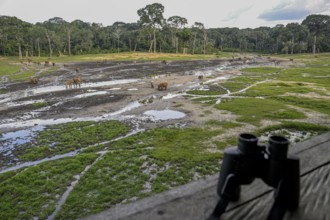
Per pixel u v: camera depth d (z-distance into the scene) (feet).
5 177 29.63
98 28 342.44
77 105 66.39
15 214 23.00
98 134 44.50
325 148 7.42
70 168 31.55
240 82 104.42
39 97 77.25
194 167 31.40
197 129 45.37
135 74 131.54
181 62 203.92
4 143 40.70
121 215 4.69
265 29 468.34
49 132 45.50
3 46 247.50
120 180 28.81
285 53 348.38
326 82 102.37
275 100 69.92
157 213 4.69
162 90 88.07
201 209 4.77
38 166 31.86
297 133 43.78
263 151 4.47
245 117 51.90
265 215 4.56
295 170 4.44
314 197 5.07
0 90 89.61
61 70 149.79
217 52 353.51
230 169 4.53
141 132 45.01
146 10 302.04
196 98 74.33
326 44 343.67
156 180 28.66
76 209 23.53
